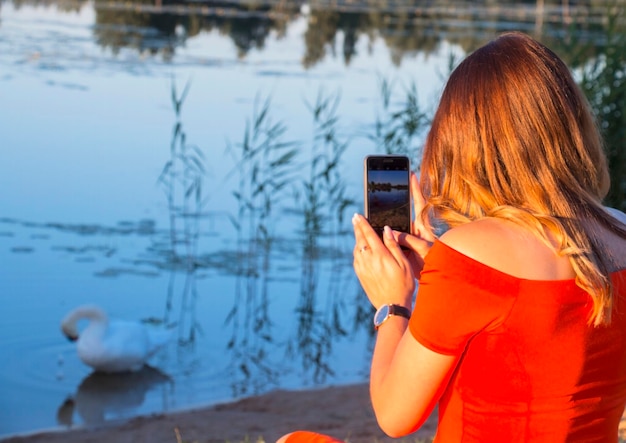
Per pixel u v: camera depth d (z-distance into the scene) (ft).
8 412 20.70
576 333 5.78
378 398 6.30
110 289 28.78
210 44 76.59
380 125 37.52
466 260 5.78
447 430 6.21
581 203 6.11
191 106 52.26
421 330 5.86
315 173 42.57
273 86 59.16
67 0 91.66
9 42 64.80
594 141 6.45
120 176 39.93
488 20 118.21
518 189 6.09
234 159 43.19
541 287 5.72
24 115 47.62
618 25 31.91
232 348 25.76
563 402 5.85
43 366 23.41
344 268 32.40
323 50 79.71
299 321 28.07
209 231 34.83
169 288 29.43
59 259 30.63
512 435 5.88
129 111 50.21
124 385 22.63
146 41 73.51
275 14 103.24
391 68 70.33
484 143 6.21
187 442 18.19
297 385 23.29
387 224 7.48
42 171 39.70
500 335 5.76
